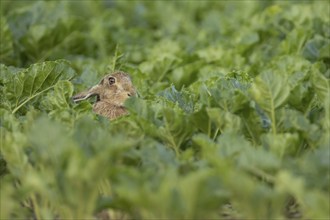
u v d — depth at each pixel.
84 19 41.69
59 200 17.08
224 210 18.25
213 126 19.83
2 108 21.52
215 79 24.97
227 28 38.59
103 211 18.31
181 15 44.09
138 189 16.09
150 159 17.83
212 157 16.84
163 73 30.67
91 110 21.70
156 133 19.28
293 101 20.16
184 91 23.97
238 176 16.20
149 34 38.72
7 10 43.75
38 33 34.19
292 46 32.03
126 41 38.00
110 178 17.11
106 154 16.56
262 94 19.28
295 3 41.72
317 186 17.09
